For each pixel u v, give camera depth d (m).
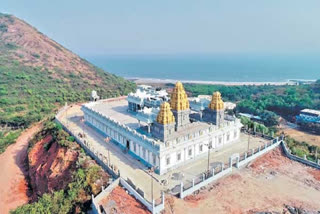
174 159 57.22
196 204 46.28
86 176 53.66
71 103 138.12
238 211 44.59
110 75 198.38
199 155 62.59
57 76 169.38
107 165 56.75
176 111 62.09
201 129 64.06
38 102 132.00
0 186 74.06
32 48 198.12
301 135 110.06
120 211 43.50
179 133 61.06
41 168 74.44
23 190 72.69
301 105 138.00
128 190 49.16
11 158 89.88
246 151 65.75
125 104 98.25
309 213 44.38
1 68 160.25
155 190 49.09
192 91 195.25
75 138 75.75
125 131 65.56
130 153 65.31
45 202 50.66
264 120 125.69
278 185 52.91
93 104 95.12
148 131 62.53
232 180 54.12
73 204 48.84
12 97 132.12
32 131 110.19
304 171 58.81
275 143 69.38
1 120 112.25
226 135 69.19
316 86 190.12
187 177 53.88
